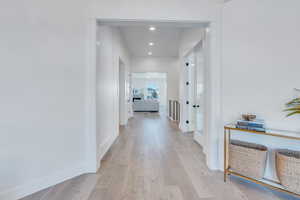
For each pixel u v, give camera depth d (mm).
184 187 1730
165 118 6809
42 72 1684
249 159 1670
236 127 1764
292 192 1439
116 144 3207
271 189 1693
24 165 1580
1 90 1449
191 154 2666
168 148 2963
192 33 3379
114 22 2135
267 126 1754
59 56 1809
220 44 2062
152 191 1657
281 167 1489
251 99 1853
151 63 7250
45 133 1717
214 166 2133
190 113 4266
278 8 1666
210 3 2068
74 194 1604
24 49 1560
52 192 1637
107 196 1574
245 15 1868
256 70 1812
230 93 1988
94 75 2029
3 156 1471
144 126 5047
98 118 2148
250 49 1845
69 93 1899
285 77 1646
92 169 2049
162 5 2066
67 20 1866
